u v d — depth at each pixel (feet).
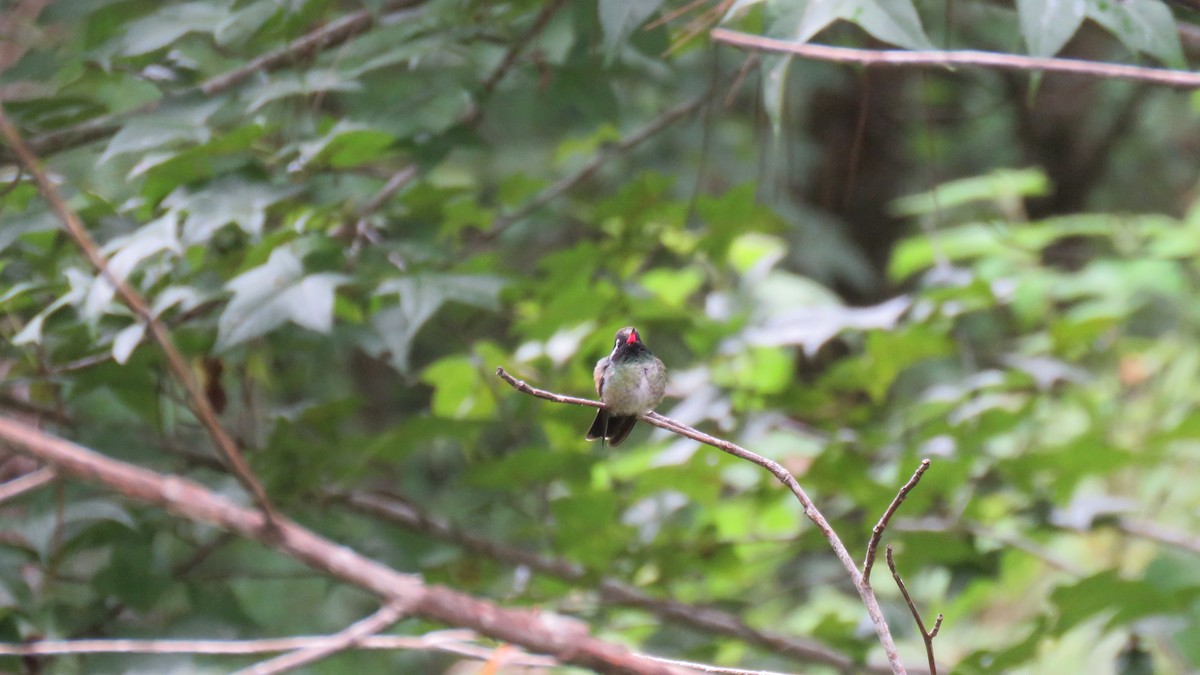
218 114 27.81
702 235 33.19
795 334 32.12
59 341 28.32
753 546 37.83
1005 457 31.60
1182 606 28.22
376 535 32.09
